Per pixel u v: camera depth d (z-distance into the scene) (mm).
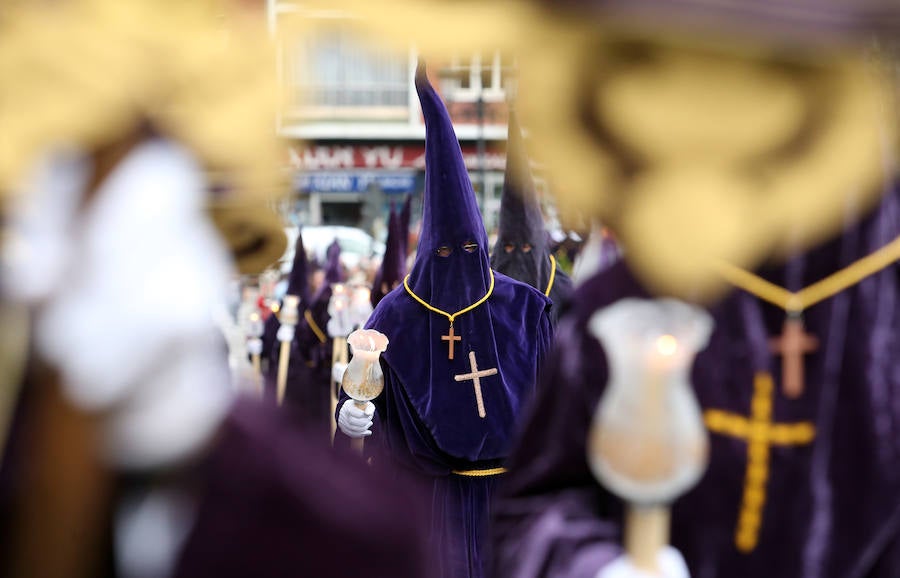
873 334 1974
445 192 5039
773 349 1993
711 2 1364
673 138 1535
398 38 1354
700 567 2049
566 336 2281
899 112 1604
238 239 1435
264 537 1438
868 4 1366
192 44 1317
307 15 1347
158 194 1302
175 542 1410
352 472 1579
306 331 10445
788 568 2008
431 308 5137
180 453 1387
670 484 1688
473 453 5000
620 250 1820
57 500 1344
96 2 1277
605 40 1477
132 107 1308
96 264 1291
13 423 1327
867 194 1878
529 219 6184
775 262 1968
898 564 2016
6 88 1271
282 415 1568
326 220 26984
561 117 1539
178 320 1302
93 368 1275
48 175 1298
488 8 1380
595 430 1743
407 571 1554
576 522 2223
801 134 1568
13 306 1301
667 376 1648
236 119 1352
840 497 2004
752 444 2004
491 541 2424
